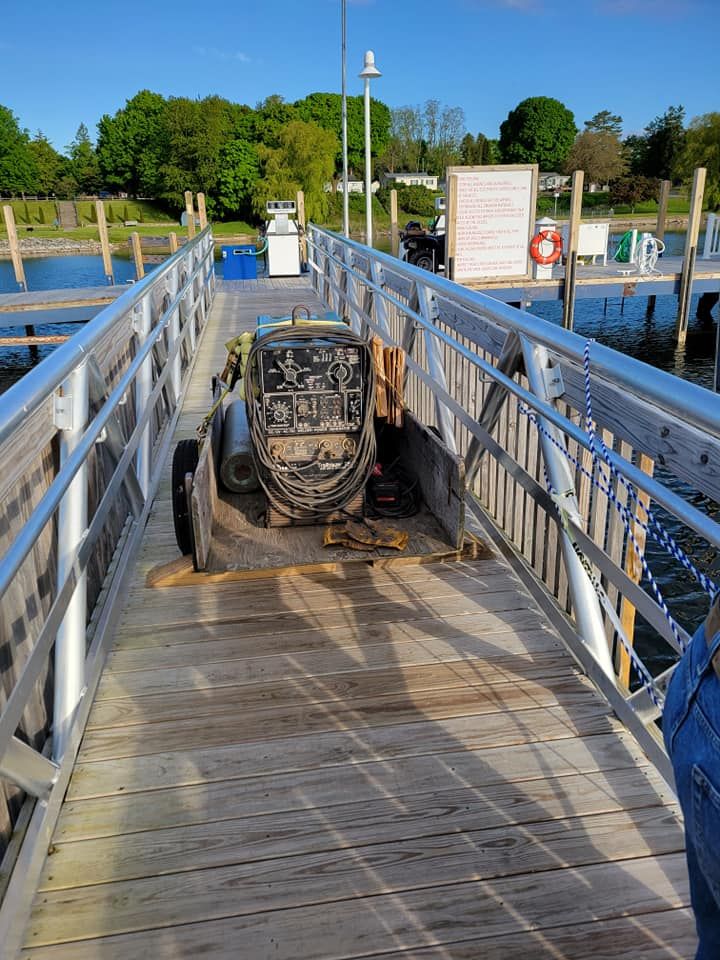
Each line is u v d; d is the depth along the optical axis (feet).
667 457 5.82
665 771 6.65
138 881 5.92
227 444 13.10
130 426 13.91
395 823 6.44
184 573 10.45
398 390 12.51
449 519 11.09
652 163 283.59
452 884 5.86
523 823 6.42
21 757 5.97
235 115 288.71
